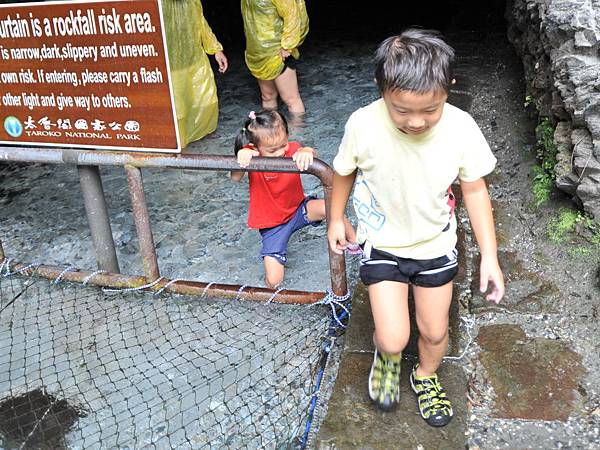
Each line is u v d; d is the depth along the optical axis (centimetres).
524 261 291
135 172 294
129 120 292
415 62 163
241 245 371
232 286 308
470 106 462
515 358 239
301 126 508
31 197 447
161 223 398
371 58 664
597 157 274
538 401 221
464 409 217
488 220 190
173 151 289
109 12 274
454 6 830
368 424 215
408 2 859
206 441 235
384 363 217
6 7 290
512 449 204
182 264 355
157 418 247
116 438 240
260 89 586
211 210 410
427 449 204
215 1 834
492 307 267
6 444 243
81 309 314
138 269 358
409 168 185
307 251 356
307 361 266
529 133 402
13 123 317
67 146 312
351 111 531
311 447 221
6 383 271
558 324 254
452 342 246
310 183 427
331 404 224
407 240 196
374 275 201
